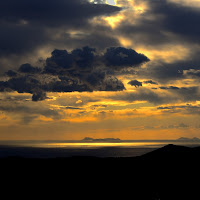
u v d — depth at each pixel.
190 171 91.75
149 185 80.19
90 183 82.44
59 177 88.56
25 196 70.38
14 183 81.62
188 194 71.38
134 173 93.56
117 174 92.69
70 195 71.44
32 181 84.12
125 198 69.06
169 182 82.25
